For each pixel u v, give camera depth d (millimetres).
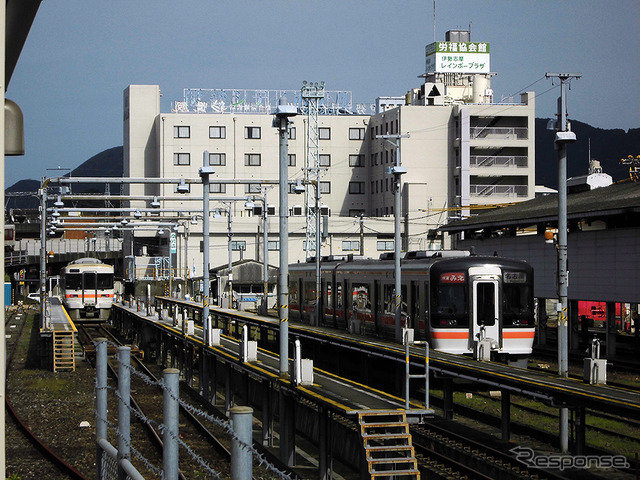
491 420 35188
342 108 155375
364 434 21703
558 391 26141
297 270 70000
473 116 138500
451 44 152875
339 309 57750
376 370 47625
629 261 54531
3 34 7199
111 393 44719
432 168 139625
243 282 116125
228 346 42000
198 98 149250
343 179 151125
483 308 41156
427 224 134000
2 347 7152
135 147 150125
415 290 43906
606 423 35000
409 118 139000
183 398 44656
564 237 34531
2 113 7156
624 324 75750
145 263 132625
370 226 135625
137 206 147625
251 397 42125
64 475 26797
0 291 7137
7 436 33531
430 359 34625
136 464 27516
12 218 122125
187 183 54188
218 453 29531
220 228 136375
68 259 143750
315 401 24688
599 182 91000
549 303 88312
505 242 71625
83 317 93188
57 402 41750
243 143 146875
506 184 141250
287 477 10203
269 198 145875
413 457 21453
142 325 69688
